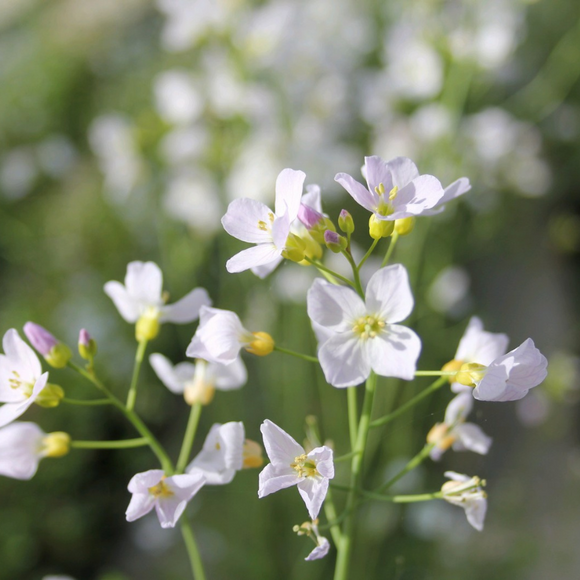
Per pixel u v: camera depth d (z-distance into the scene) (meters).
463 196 0.73
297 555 0.67
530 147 0.77
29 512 0.77
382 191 0.36
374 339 0.36
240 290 0.74
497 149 0.72
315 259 0.38
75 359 0.84
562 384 0.76
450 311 0.80
